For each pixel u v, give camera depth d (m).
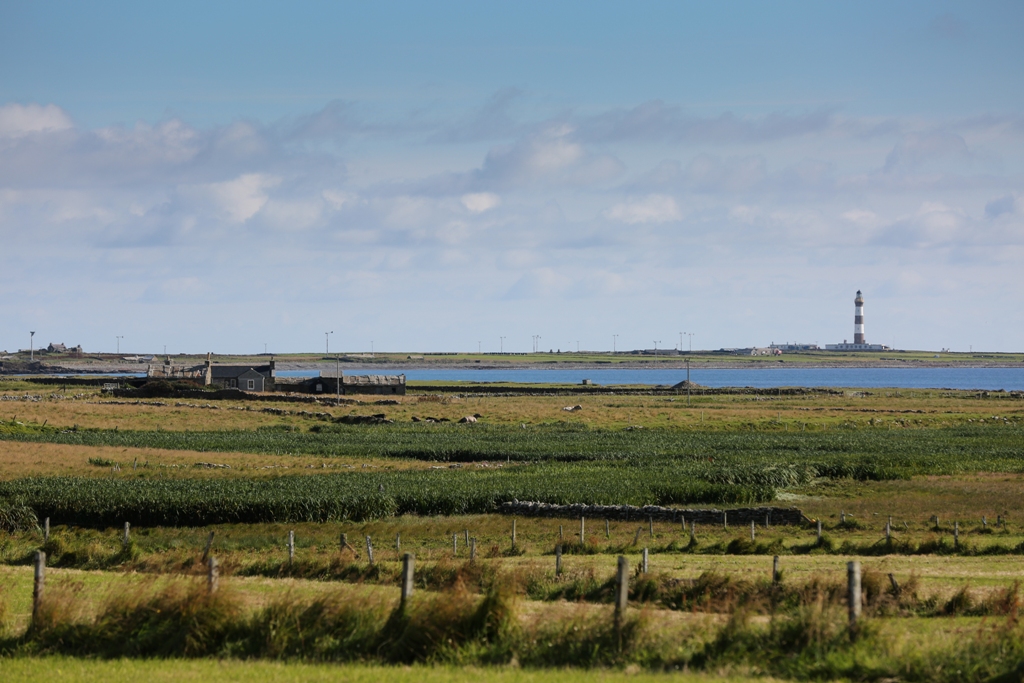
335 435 182.50
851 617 36.31
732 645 36.16
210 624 38.12
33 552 70.88
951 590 51.16
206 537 84.19
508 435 183.75
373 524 91.31
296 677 33.44
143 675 33.78
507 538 81.94
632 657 35.81
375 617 38.59
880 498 106.81
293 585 55.59
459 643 37.03
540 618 38.94
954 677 33.09
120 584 51.91
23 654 37.44
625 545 77.25
